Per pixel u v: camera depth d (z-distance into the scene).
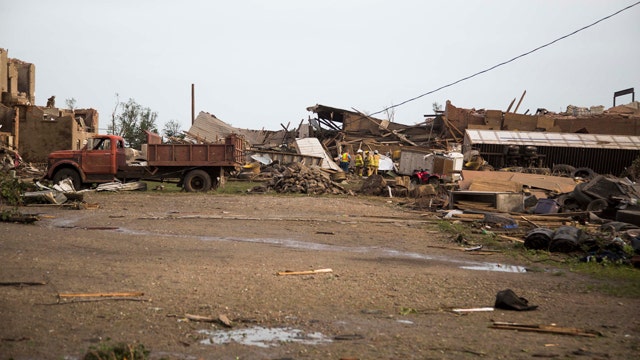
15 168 34.44
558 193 24.62
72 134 46.34
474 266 11.20
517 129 57.22
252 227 15.59
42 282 7.81
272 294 7.88
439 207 22.03
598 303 8.27
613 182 21.00
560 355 5.71
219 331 6.17
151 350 5.46
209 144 25.91
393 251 12.72
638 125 55.75
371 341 5.99
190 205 20.30
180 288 7.95
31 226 13.78
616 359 5.66
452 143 55.56
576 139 44.06
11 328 5.83
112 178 25.39
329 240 13.95
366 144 56.97
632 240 12.73
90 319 6.31
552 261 11.95
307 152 49.50
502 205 20.78
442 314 7.31
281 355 5.46
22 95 53.62
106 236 12.66
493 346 5.95
